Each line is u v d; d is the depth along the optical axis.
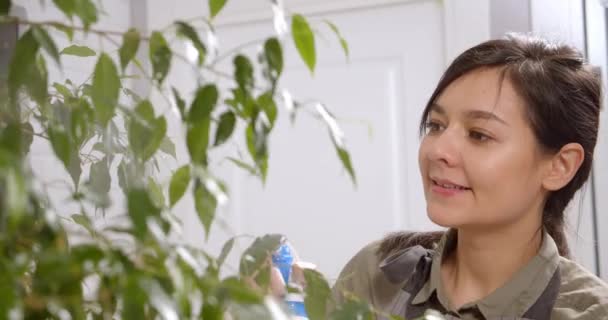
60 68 0.32
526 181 0.73
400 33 1.55
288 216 1.65
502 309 0.74
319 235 1.62
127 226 0.30
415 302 0.80
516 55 0.73
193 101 0.34
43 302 0.27
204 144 0.35
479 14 1.43
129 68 1.59
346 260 1.59
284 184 1.65
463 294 0.79
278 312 0.24
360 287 0.91
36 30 0.32
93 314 0.39
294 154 1.63
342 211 1.60
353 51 1.58
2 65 0.38
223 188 0.31
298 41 0.37
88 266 0.25
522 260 0.77
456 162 0.71
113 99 0.35
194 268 0.27
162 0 1.66
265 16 1.62
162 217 0.30
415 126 1.54
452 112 0.73
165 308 0.23
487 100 0.70
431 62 1.52
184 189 0.41
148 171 0.54
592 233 1.32
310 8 1.59
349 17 1.58
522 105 0.71
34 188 0.24
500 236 0.75
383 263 0.88
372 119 1.58
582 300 0.72
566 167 0.76
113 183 1.26
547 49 0.76
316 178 1.62
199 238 1.70
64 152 0.35
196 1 1.65
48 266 0.25
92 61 1.33
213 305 0.25
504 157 0.70
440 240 0.87
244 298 0.24
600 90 0.80
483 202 0.71
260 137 0.35
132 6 1.68
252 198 1.67
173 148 0.56
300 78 1.63
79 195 0.30
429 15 1.52
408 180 1.54
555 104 0.72
